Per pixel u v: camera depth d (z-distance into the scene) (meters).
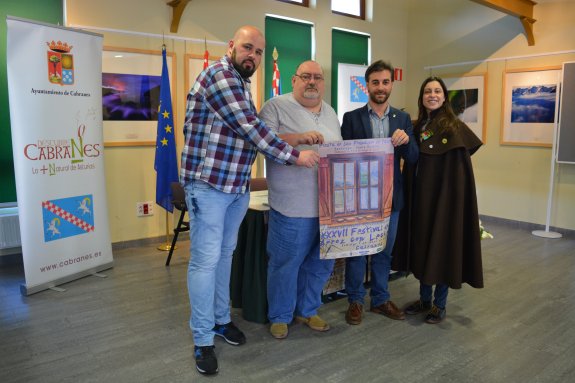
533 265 3.95
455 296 3.21
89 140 3.54
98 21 4.11
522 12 5.04
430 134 2.63
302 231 2.40
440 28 6.16
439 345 2.48
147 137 4.50
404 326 2.72
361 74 5.98
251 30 2.06
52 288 3.32
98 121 3.60
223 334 2.49
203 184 2.09
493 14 5.57
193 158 2.09
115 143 4.31
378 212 2.52
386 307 2.84
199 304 2.20
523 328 2.70
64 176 3.37
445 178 2.57
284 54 5.37
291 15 5.35
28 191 3.15
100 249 3.70
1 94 3.73
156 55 4.45
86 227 3.57
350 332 2.63
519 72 5.36
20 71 3.04
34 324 2.73
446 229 2.59
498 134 5.64
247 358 2.33
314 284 2.64
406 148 2.60
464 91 5.94
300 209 2.36
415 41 6.50
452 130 2.57
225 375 2.17
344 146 2.38
